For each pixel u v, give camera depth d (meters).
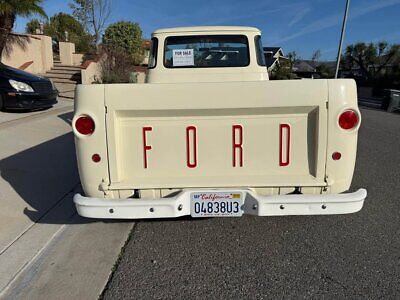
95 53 17.38
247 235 3.33
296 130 2.66
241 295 2.46
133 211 2.61
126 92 2.55
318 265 2.82
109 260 2.89
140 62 24.91
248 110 2.60
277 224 3.57
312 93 2.55
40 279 2.61
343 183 2.71
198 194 2.64
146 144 2.68
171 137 2.67
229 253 3.01
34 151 6.02
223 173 2.73
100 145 2.62
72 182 4.66
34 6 12.05
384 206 4.05
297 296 2.44
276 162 2.72
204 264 2.84
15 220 3.55
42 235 3.28
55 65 16.66
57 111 9.86
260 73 4.02
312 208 2.60
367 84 30.34
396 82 27.44
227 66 4.01
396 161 6.22
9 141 6.48
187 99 2.56
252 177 2.71
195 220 3.65
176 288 2.53
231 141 2.68
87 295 2.45
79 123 2.59
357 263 2.85
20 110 9.46
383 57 33.28
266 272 2.73
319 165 2.66
